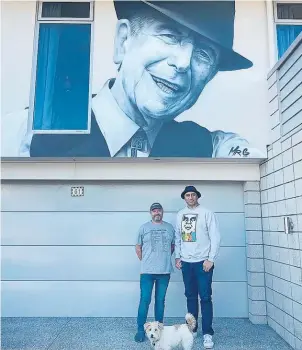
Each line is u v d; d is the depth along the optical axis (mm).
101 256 5219
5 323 4781
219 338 4211
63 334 4328
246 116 4871
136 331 4441
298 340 3787
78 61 5195
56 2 5355
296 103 3920
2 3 5172
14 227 5238
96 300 5137
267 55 5047
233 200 5305
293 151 3945
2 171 5082
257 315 4836
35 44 5188
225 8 5203
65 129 4949
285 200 4168
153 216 4301
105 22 5184
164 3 5215
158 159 4914
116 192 5328
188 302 4129
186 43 5082
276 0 5375
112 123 4863
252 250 4980
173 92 4941
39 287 5145
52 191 5324
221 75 4996
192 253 4078
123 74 4992
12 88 4957
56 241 5234
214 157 4766
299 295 3779
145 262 4168
